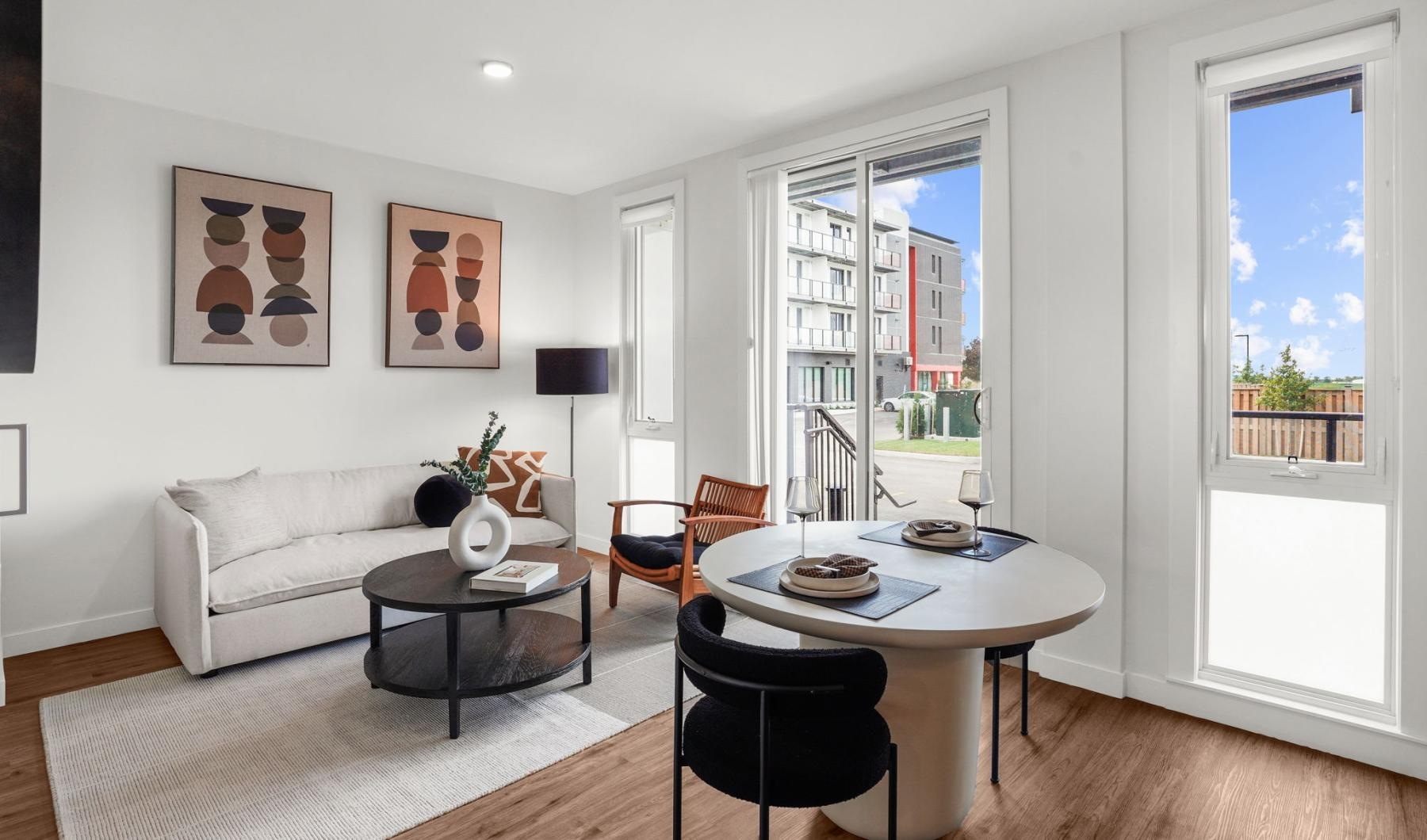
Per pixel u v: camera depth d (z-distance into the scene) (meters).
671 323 4.88
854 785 1.53
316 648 3.46
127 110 3.58
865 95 3.59
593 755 2.51
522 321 5.18
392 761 2.44
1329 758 2.50
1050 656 3.17
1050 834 2.07
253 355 3.96
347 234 4.35
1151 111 2.89
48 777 2.34
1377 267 2.52
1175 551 2.86
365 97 3.58
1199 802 2.24
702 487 4.24
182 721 2.71
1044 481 3.18
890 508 3.77
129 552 3.64
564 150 4.39
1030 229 3.21
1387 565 2.53
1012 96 3.24
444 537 3.86
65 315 3.44
